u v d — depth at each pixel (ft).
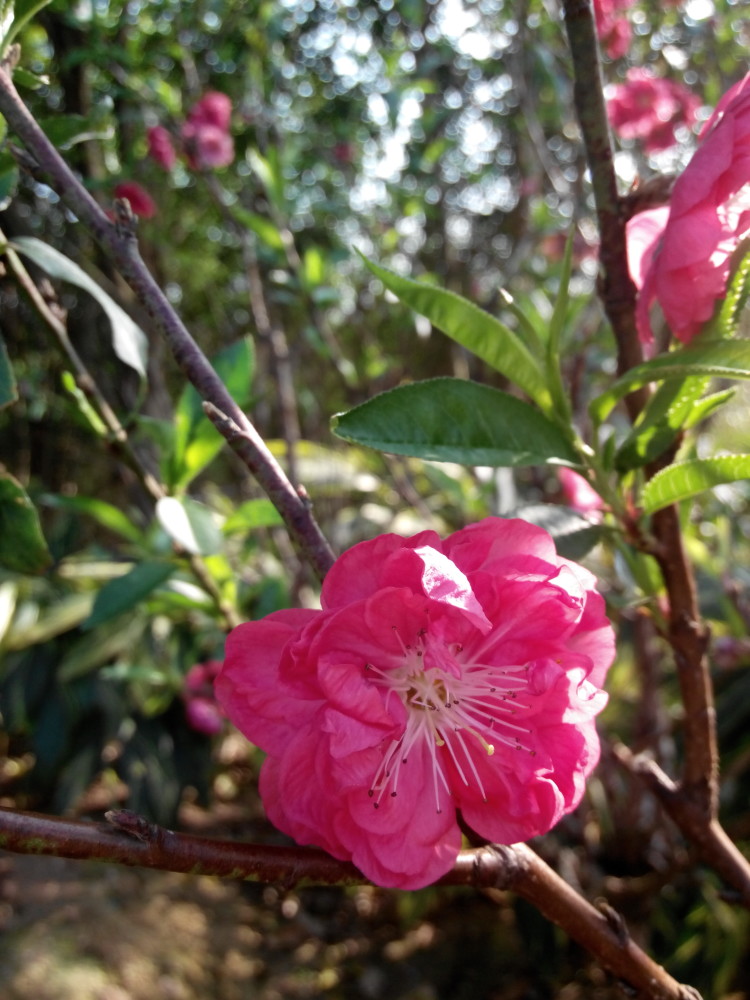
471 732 0.27
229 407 0.30
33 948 0.88
